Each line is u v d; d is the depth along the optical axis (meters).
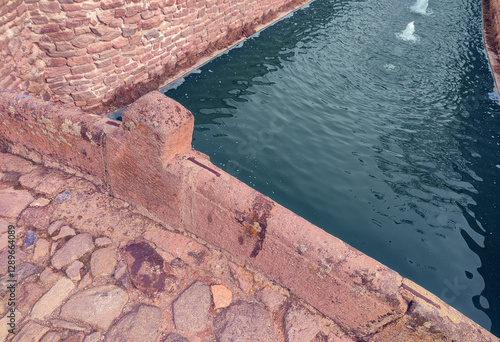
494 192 7.32
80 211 3.53
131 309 2.84
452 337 2.39
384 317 2.54
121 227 3.43
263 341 2.75
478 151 8.39
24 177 3.80
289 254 2.74
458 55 12.48
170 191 3.14
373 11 14.78
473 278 5.70
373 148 8.01
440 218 6.64
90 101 7.34
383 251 5.96
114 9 6.79
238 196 2.84
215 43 10.50
